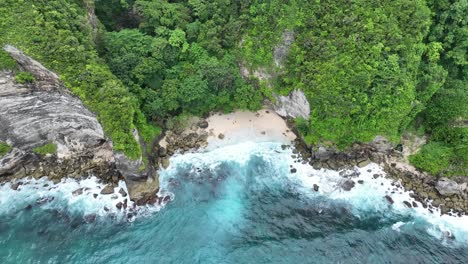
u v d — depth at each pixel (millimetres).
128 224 33594
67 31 33312
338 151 37219
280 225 33375
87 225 33469
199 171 37656
